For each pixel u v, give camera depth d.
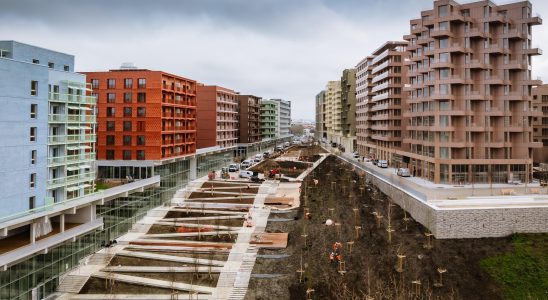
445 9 77.38
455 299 42.41
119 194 60.41
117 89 78.31
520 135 77.88
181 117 88.81
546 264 46.81
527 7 77.44
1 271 37.59
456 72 77.75
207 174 108.31
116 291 45.12
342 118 182.25
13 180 40.62
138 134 77.75
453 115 76.38
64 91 50.50
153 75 77.31
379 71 124.19
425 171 83.00
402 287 44.16
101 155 78.75
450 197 61.59
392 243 53.03
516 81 78.12
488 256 48.66
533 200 58.22
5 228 38.94
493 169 76.06
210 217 69.19
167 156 81.44
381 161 106.25
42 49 52.69
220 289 45.78
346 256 50.81
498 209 53.09
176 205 76.69
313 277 47.19
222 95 123.56
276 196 80.75
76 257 50.28
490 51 76.81
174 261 52.31
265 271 49.66
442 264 47.47
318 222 63.22
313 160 133.25
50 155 47.38
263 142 178.25
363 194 77.62
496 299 42.59
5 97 39.44
